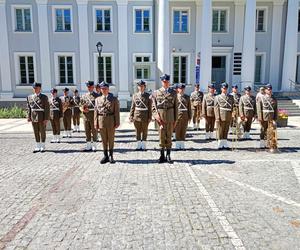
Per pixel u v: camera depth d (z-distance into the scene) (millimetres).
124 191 5582
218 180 6223
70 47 22406
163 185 5906
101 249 3625
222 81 23500
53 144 10688
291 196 5336
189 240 3824
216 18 22797
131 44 22469
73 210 4758
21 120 17234
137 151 9195
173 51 22688
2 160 8211
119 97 22578
